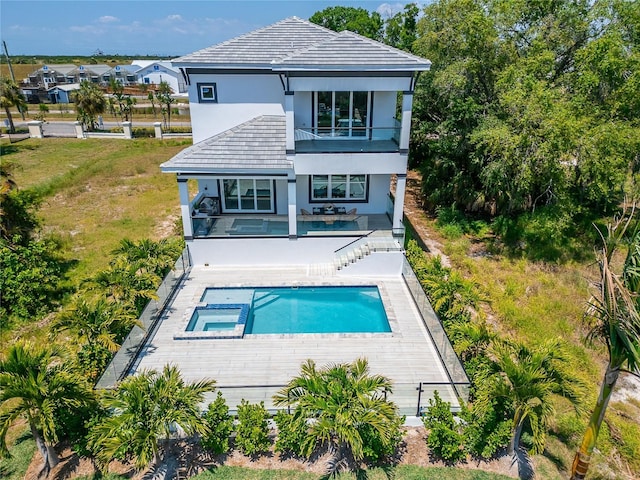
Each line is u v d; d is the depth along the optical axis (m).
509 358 9.94
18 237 18.39
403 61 17.08
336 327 15.65
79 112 54.12
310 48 17.55
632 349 7.47
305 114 20.17
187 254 19.00
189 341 14.54
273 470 10.31
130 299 14.48
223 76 19.66
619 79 20.75
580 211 23.36
